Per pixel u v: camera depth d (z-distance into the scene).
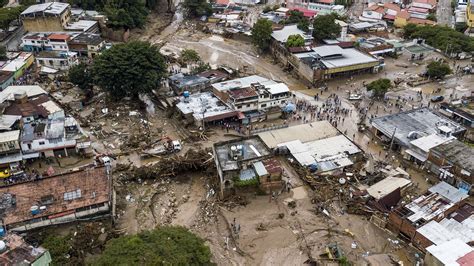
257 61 138.12
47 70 117.81
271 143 87.56
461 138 92.81
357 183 78.56
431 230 63.78
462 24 165.25
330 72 119.75
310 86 119.25
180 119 98.56
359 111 105.19
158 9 185.88
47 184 66.75
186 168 81.00
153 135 93.00
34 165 81.19
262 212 71.50
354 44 137.25
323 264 61.59
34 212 61.69
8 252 48.84
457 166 77.38
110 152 86.12
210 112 97.38
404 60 141.00
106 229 64.75
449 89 119.88
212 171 80.25
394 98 113.06
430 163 82.56
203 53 143.25
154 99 110.31
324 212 71.38
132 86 102.12
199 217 71.00
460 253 58.66
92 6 159.38
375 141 93.81
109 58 103.25
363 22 168.38
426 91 118.19
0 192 64.75
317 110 105.44
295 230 68.00
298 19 158.38
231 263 61.94
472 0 178.38
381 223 69.06
